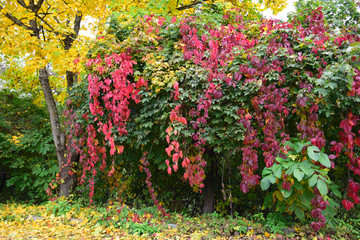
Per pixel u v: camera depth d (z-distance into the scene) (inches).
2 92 315.0
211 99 142.8
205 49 155.0
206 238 139.1
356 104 121.3
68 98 208.5
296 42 136.0
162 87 147.6
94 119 171.5
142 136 161.6
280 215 152.7
